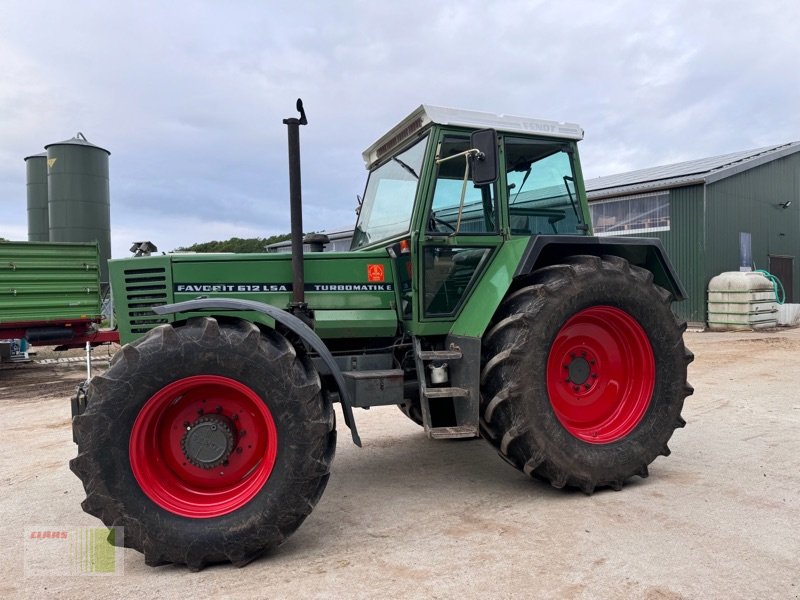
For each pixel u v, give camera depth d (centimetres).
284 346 287
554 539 285
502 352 332
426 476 396
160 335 275
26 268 952
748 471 383
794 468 388
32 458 474
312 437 274
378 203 434
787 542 276
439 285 372
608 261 374
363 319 369
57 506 359
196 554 263
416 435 514
